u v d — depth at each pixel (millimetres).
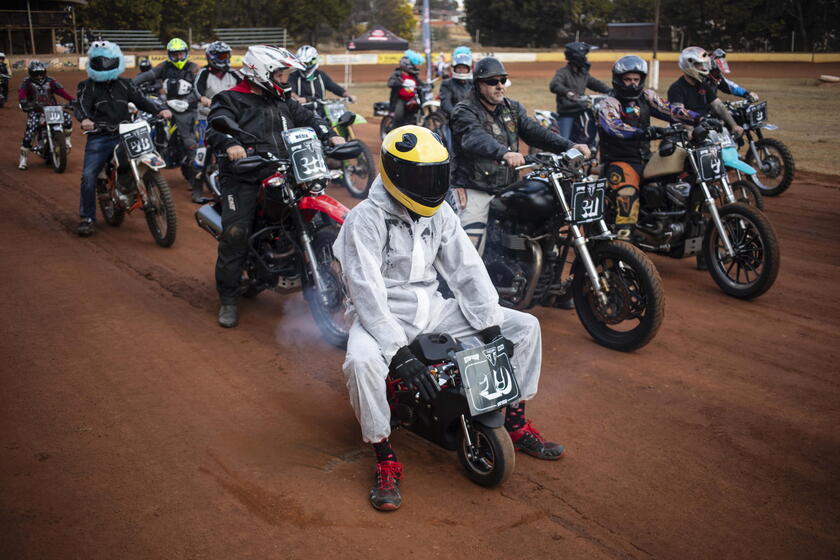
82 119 8094
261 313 6316
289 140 5359
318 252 5652
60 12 46281
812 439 4352
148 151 7879
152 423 4406
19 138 16234
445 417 3793
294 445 4215
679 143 6777
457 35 142500
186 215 9750
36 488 3723
